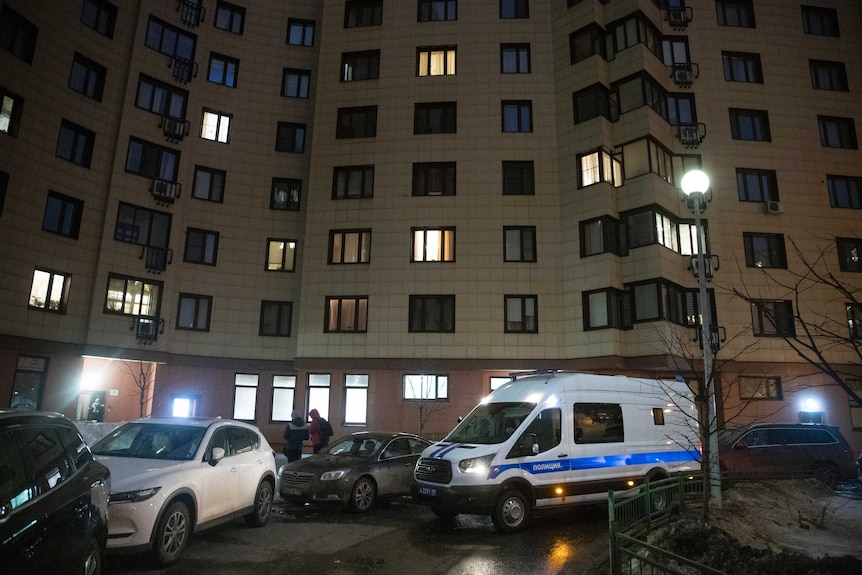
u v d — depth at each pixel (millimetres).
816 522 10094
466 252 24688
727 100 26375
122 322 23281
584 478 10750
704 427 9141
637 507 8375
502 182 25250
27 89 21109
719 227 24812
